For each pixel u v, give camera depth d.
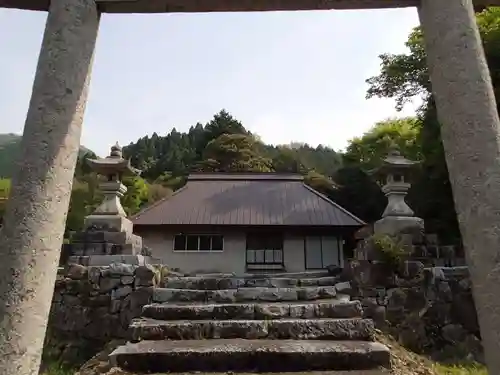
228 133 39.31
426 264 6.89
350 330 5.42
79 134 3.64
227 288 7.59
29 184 3.26
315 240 15.22
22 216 3.16
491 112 3.39
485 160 3.23
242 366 4.72
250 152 34.59
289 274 10.69
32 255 3.09
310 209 15.74
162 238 15.12
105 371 4.78
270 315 5.98
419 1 4.03
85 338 6.61
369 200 22.81
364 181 23.47
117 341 6.32
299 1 4.19
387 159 7.71
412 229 7.16
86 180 19.03
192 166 36.00
